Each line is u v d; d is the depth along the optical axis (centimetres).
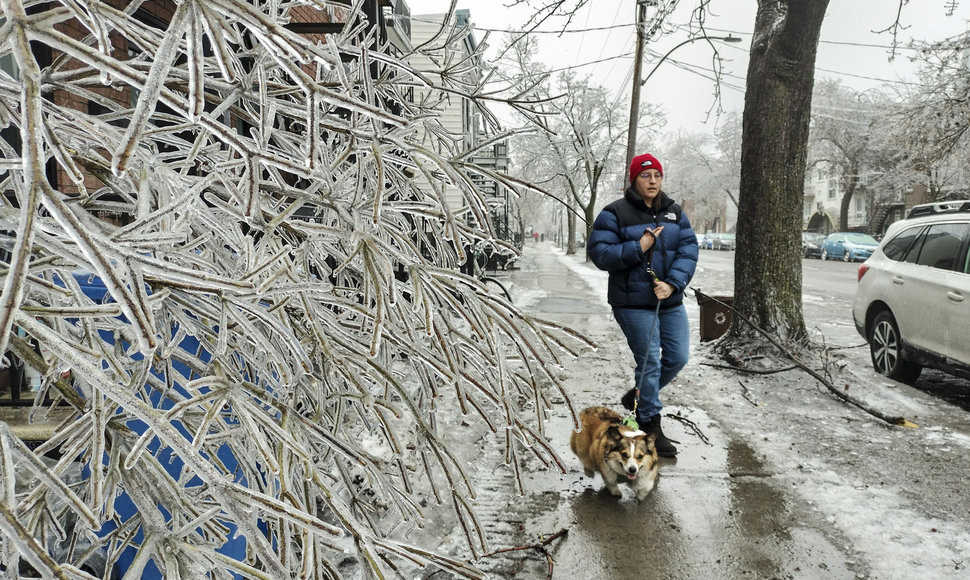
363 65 234
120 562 226
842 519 353
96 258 99
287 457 175
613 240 454
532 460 443
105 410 149
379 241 180
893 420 525
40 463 106
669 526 346
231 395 153
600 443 388
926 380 681
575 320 1152
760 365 723
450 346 223
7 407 277
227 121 252
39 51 366
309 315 175
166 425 120
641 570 301
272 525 224
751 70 779
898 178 3738
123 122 421
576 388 647
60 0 114
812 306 1351
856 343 898
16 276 92
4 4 96
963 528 342
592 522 350
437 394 237
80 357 115
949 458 446
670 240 452
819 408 577
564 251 5844
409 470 368
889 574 298
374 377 196
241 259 201
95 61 101
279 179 196
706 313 895
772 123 751
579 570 300
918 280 630
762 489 394
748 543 327
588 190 4497
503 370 196
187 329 178
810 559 311
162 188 179
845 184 4616
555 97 296
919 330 624
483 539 196
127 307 102
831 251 3603
